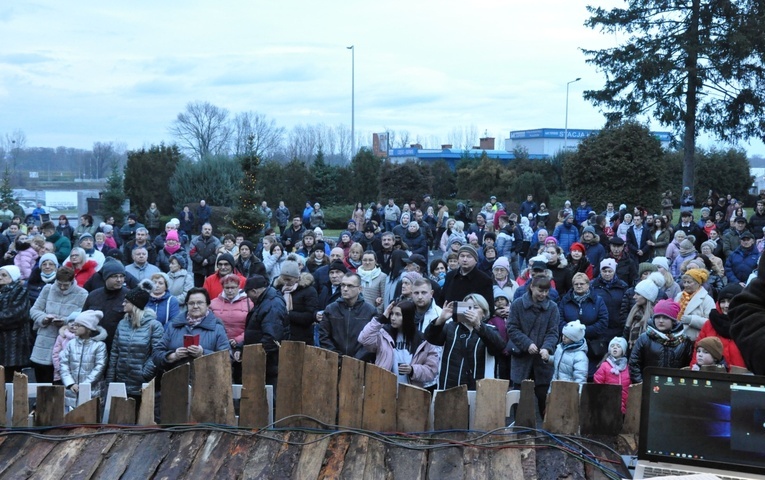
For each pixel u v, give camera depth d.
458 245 13.08
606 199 35.16
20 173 100.12
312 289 8.90
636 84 35.53
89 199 40.09
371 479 4.28
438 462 4.43
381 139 108.81
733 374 3.30
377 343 6.90
